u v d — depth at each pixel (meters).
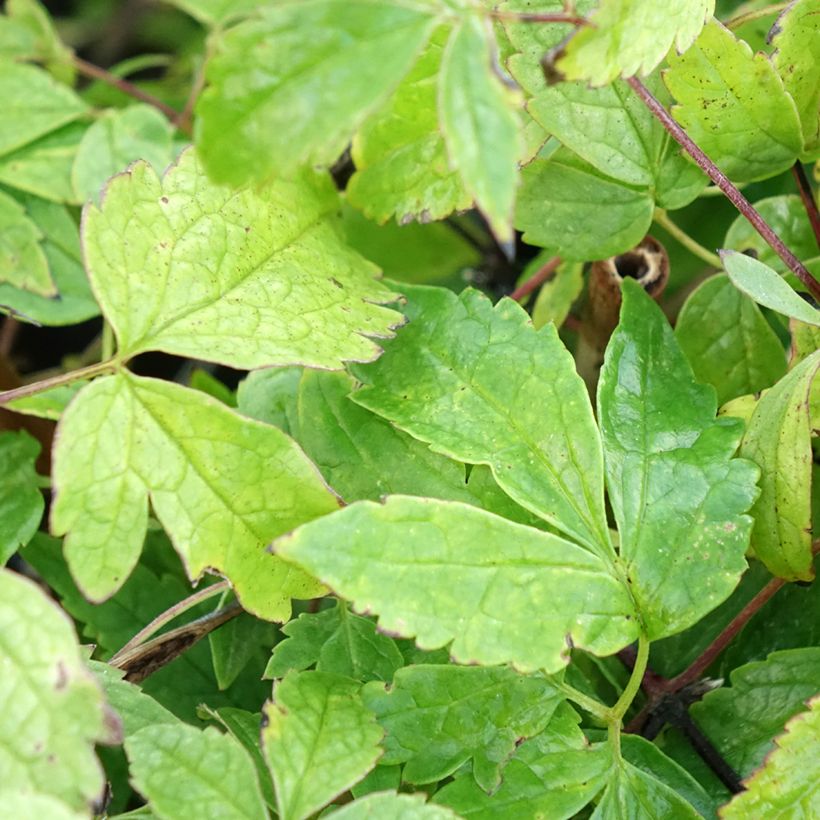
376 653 0.35
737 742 0.35
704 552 0.34
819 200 0.38
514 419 0.35
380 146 0.36
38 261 0.40
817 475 0.36
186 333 0.34
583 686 0.35
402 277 0.45
